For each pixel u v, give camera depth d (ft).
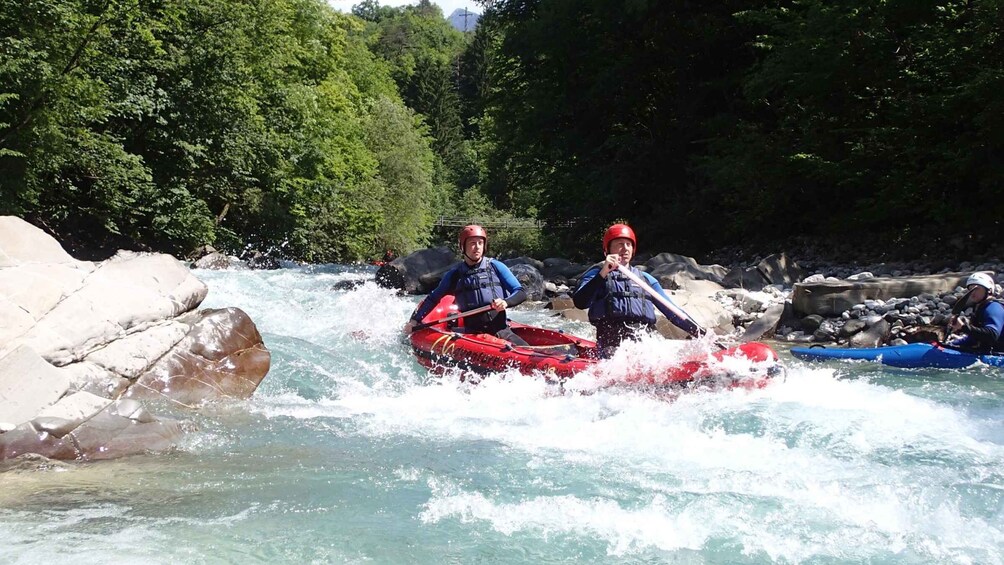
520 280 45.39
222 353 21.58
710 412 18.93
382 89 170.09
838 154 51.96
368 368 24.54
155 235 68.85
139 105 61.87
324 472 15.12
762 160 55.42
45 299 19.60
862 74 49.24
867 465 15.30
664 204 69.36
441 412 19.98
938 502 13.39
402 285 48.78
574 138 75.51
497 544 11.85
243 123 73.51
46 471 14.92
